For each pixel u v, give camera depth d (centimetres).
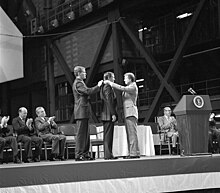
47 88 1866
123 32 1566
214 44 1539
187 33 1366
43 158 884
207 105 680
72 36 1770
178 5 1659
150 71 1748
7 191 490
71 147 895
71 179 528
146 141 888
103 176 548
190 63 1723
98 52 1576
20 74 1002
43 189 510
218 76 1628
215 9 1531
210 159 632
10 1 1981
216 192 650
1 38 973
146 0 1431
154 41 1745
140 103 1769
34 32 1895
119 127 862
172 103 1642
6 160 769
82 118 639
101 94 678
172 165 600
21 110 776
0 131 751
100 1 1553
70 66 1795
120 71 1484
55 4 1836
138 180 571
